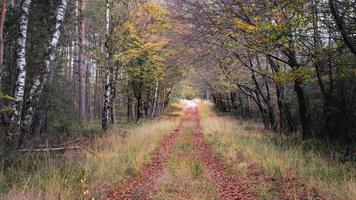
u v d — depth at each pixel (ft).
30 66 42.91
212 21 50.96
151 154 43.21
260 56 61.87
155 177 31.78
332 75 48.62
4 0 32.09
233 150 42.78
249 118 115.55
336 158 36.83
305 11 36.73
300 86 51.34
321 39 43.14
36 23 45.39
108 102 61.93
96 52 61.67
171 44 72.59
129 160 35.78
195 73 106.63
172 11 59.36
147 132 62.69
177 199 24.76
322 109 56.49
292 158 35.68
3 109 30.48
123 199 25.02
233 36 49.42
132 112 119.65
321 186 25.05
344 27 32.58
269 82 75.15
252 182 28.89
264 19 44.29
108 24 59.67
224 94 147.74
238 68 73.15
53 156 33.50
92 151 38.50
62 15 35.81
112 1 59.88
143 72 87.40
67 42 58.08
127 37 64.80
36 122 49.03
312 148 43.37
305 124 53.21
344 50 42.98
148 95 117.39
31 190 22.84
